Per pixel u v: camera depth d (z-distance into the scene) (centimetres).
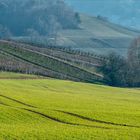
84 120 13900
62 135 10950
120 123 13525
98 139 10781
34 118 13550
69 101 19288
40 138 10550
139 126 13200
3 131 10912
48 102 18100
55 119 13775
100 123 13438
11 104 16438
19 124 12462
